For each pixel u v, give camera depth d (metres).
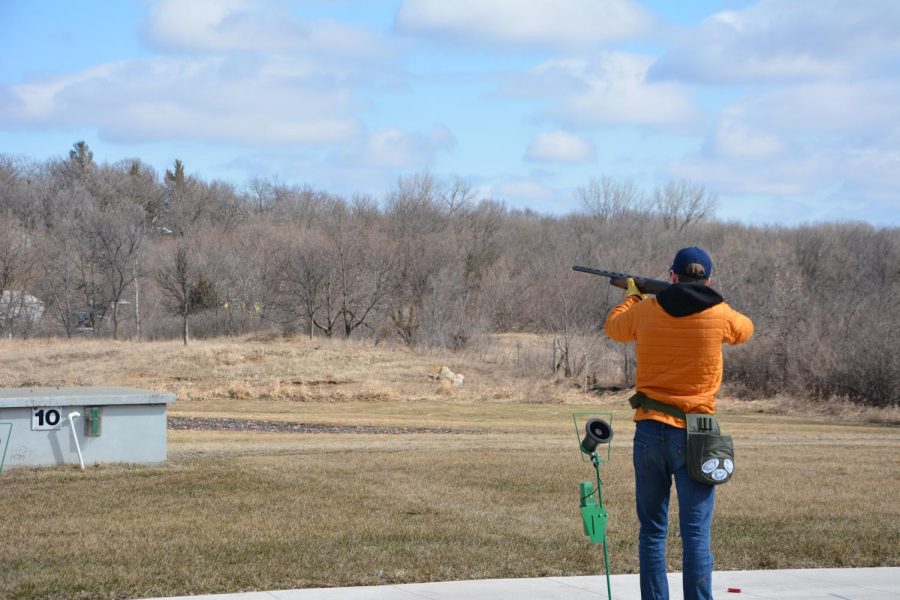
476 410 43.91
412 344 64.69
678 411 6.93
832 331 52.31
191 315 73.06
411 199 87.31
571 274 68.19
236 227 100.94
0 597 8.34
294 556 10.20
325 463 19.20
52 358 56.31
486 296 76.94
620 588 9.11
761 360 52.72
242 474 16.78
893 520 13.46
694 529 6.87
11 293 77.50
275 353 57.94
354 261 72.00
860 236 86.38
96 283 82.50
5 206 100.69
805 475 19.19
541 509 13.87
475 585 9.19
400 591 8.88
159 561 9.84
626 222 95.56
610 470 18.78
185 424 32.84
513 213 111.25
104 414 17.62
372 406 45.22
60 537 11.07
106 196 108.69
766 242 87.69
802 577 9.91
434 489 15.74
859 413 45.25
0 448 16.62
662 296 6.99
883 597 8.99
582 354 56.34
